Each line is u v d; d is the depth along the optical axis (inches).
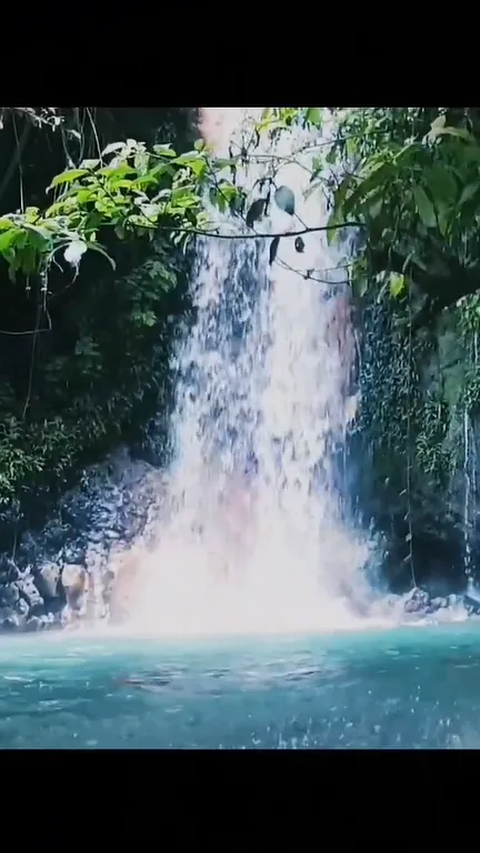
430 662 140.1
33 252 102.9
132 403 206.1
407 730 109.0
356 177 89.4
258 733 107.0
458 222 80.0
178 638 191.3
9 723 107.1
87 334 200.7
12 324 194.9
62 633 193.0
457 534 193.8
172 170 110.0
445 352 192.2
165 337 207.8
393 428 200.8
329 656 147.1
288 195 103.0
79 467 201.0
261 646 163.6
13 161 171.5
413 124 104.3
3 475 193.8
